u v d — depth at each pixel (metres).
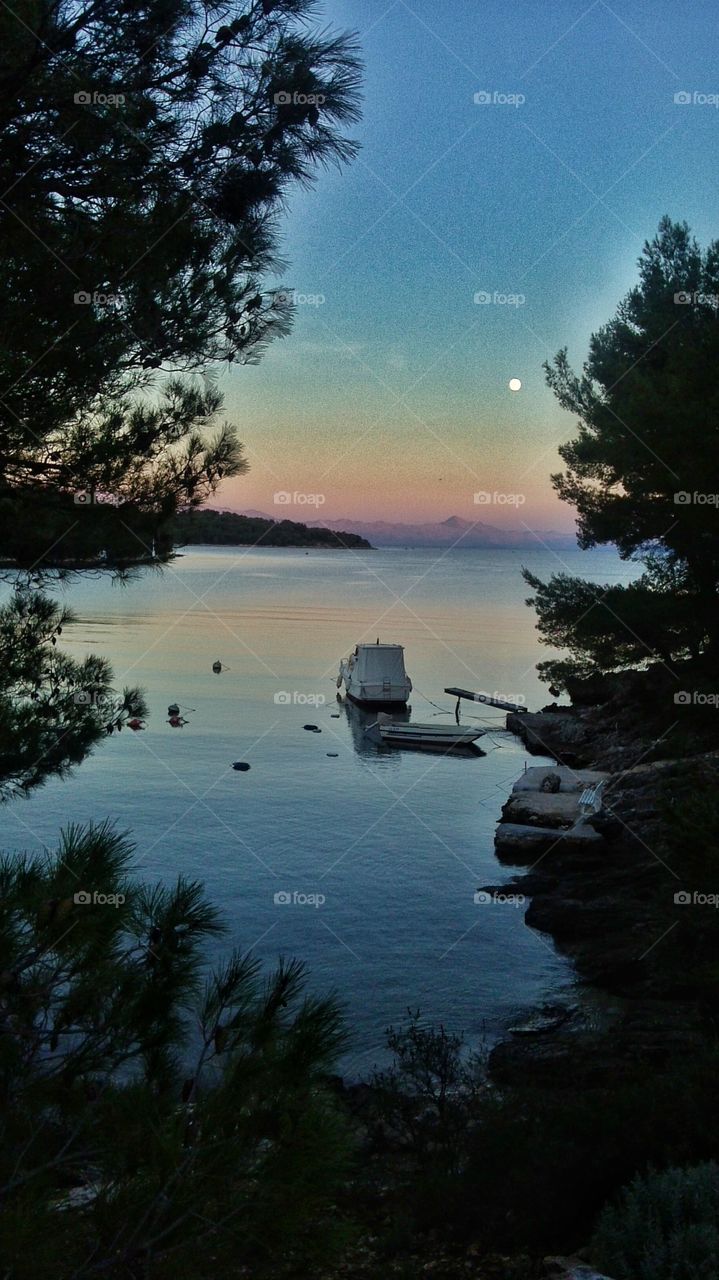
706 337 26.64
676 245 36.25
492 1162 9.03
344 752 47.44
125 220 8.38
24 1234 3.73
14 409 8.97
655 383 30.23
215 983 4.70
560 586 35.91
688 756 30.25
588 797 32.34
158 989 4.43
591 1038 16.58
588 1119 9.12
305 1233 4.45
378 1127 11.40
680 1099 9.18
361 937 23.06
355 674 63.69
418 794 38.84
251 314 9.22
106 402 9.86
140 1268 4.04
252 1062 4.38
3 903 4.39
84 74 7.64
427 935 23.31
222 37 7.61
